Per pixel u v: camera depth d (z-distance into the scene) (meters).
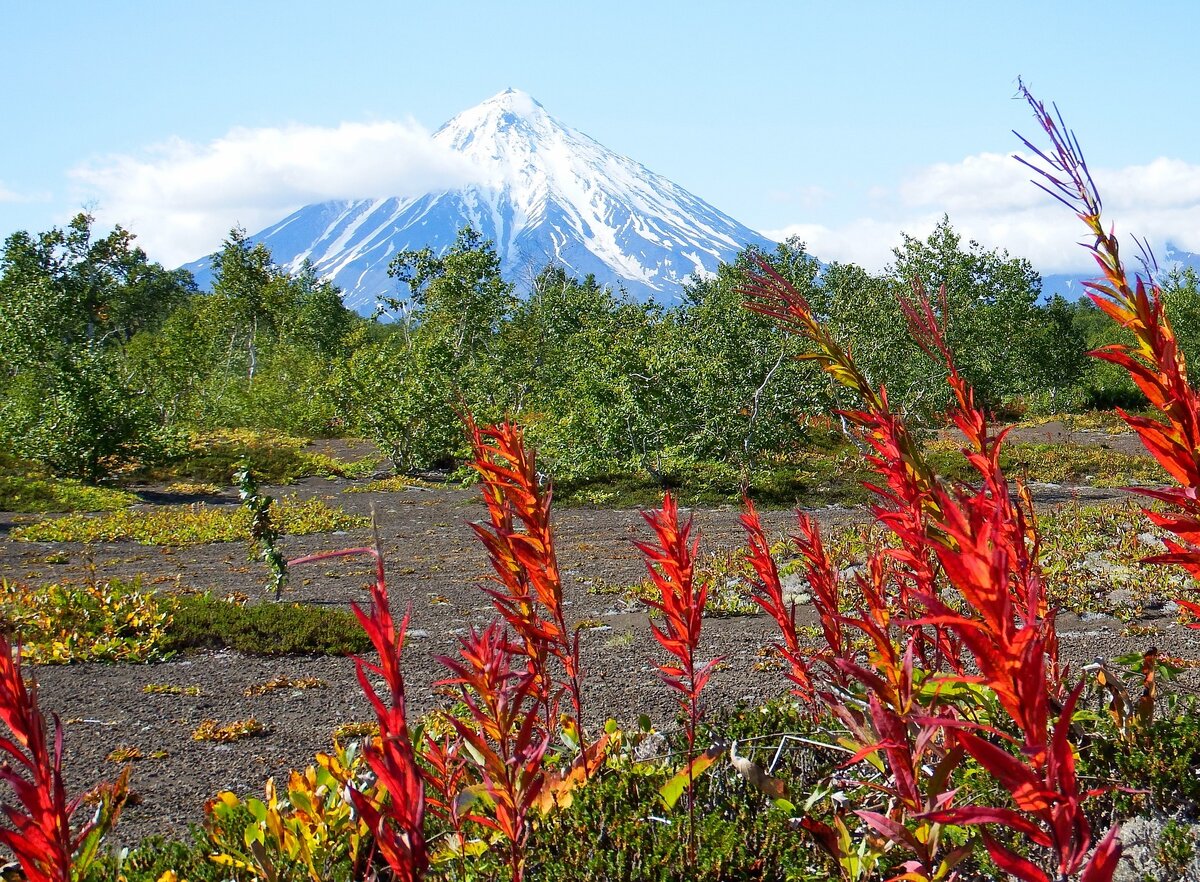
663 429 21.92
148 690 7.23
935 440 24.41
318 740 6.03
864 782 2.61
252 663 8.16
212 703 6.92
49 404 24.83
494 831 2.69
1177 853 2.70
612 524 17.36
